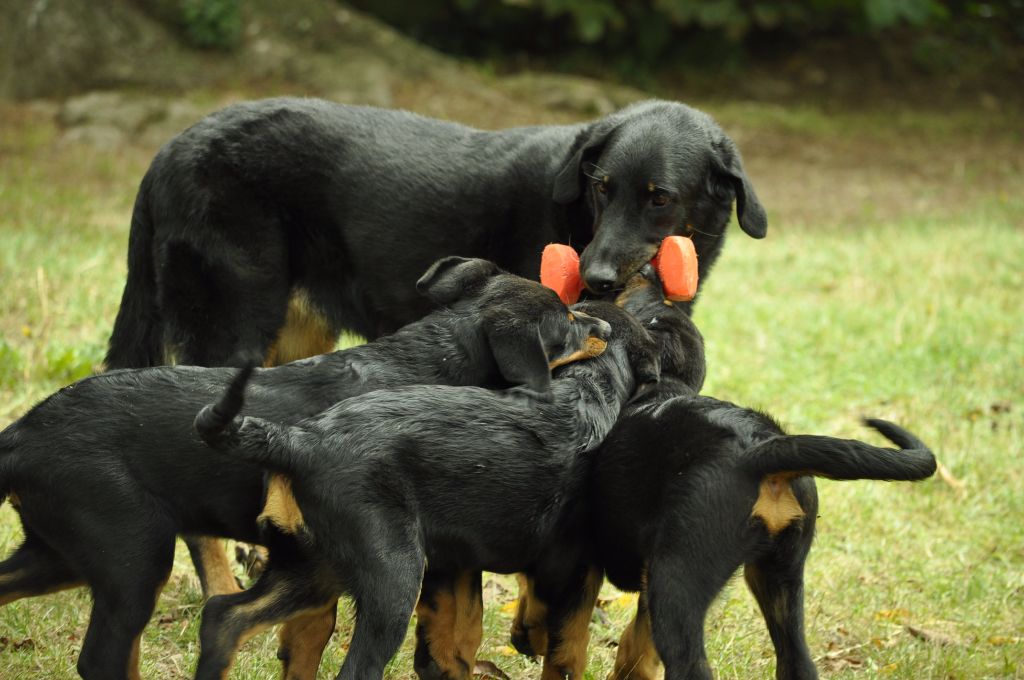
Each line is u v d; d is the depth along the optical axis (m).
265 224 9.08
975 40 34.59
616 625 8.80
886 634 8.77
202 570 8.39
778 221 22.78
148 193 9.24
